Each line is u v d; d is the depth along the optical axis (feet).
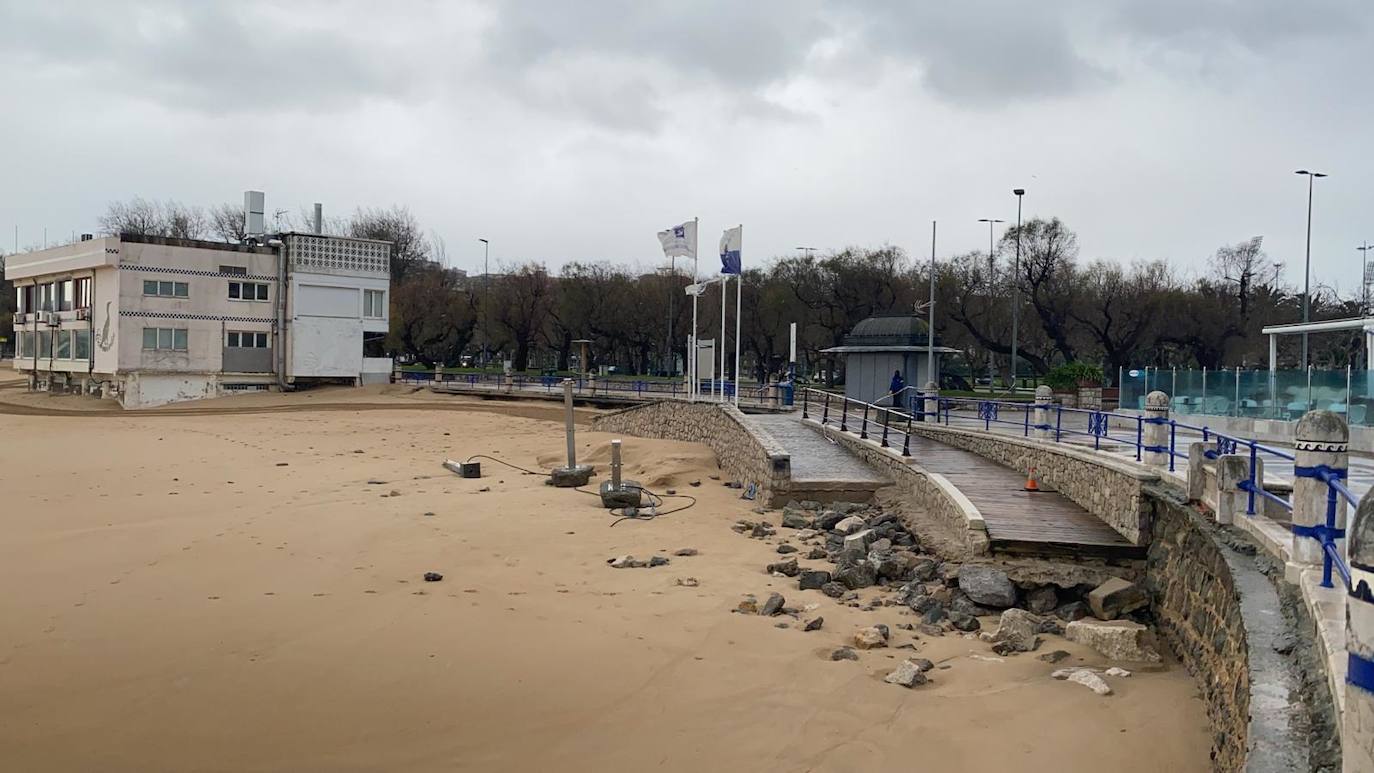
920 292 196.34
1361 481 46.57
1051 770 25.48
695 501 70.90
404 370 224.74
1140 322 180.96
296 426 132.26
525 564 49.32
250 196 194.80
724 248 98.94
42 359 200.03
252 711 29.48
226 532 56.18
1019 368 247.09
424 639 36.47
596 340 236.22
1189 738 27.09
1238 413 92.79
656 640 36.32
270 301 185.98
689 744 27.45
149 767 25.61
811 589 44.21
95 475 82.64
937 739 27.37
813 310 207.92
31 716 28.73
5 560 48.39
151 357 172.76
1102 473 48.57
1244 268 190.90
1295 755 17.26
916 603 40.55
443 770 25.89
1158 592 39.47
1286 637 23.04
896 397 95.30
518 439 116.98
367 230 283.18
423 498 71.20
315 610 40.11
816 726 28.45
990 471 64.44
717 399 123.13
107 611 39.42
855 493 65.36
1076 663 33.91
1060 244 187.83
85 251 176.86
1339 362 179.22
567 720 29.12
